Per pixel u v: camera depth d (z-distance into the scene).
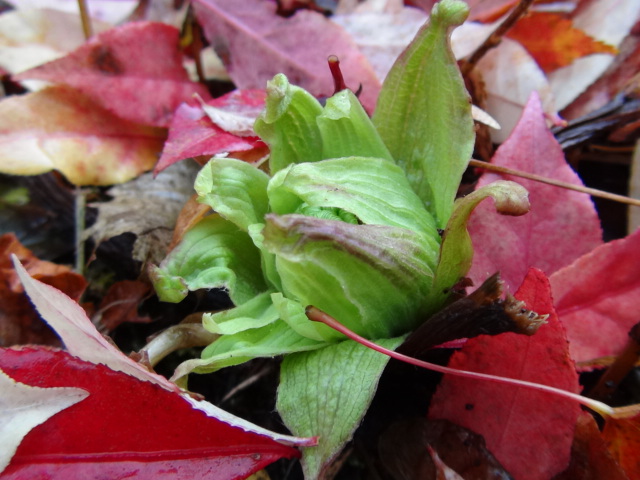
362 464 0.15
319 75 0.18
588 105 0.19
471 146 0.13
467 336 0.13
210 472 0.13
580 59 0.19
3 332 0.17
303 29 0.19
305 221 0.11
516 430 0.13
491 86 0.19
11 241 0.17
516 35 0.20
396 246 0.13
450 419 0.13
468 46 0.19
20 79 0.18
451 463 0.13
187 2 0.21
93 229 0.18
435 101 0.14
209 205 0.15
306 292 0.13
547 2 0.20
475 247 0.15
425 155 0.14
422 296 0.13
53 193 0.20
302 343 0.14
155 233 0.18
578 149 0.19
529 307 0.12
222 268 0.15
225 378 0.17
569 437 0.13
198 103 0.17
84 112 0.19
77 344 0.13
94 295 0.19
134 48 0.19
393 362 0.15
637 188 0.17
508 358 0.13
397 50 0.19
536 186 0.15
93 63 0.18
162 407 0.12
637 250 0.14
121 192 0.19
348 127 0.14
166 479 0.12
